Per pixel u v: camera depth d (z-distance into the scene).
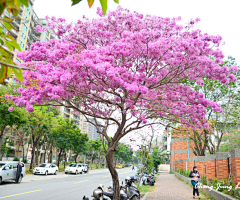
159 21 7.17
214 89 15.96
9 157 50.56
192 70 7.32
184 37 7.07
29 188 14.75
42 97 6.39
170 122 8.40
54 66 6.57
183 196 12.42
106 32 7.32
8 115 20.61
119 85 6.23
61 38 7.61
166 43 6.46
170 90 7.77
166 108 8.08
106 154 7.14
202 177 15.00
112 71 5.64
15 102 6.89
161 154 41.94
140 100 8.04
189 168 22.73
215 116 16.47
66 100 6.77
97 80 6.68
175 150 43.19
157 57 6.71
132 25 7.32
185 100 7.28
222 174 11.52
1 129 24.38
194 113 7.49
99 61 5.83
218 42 6.70
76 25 7.44
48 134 45.22
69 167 32.97
